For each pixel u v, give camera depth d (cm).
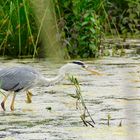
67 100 1334
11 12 1853
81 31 1950
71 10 1958
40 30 1752
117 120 1140
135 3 2412
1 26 1922
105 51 2002
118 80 1548
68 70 1380
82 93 1395
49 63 1705
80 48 1947
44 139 994
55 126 1095
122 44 2169
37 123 1120
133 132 798
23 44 1939
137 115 1143
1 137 1007
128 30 2462
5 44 1928
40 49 1889
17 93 1316
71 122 1129
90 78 1598
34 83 1311
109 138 999
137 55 1994
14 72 1295
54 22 1717
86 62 1844
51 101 1327
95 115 1185
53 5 1711
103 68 1723
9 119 1156
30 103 1312
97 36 1969
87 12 1955
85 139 992
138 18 2453
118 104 1282
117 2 2470
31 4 1858
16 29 1936
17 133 1038
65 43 1880
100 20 2114
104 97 1351
